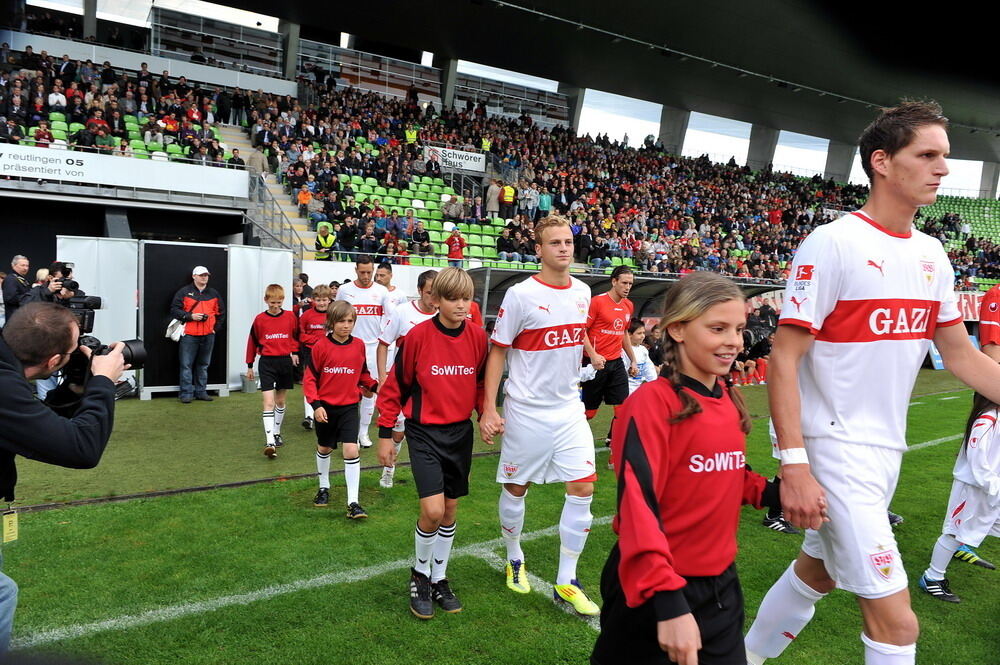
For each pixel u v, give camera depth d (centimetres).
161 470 559
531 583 364
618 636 180
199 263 902
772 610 242
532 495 525
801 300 210
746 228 2592
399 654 287
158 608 321
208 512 457
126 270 884
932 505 552
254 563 376
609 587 185
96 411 201
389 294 682
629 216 2245
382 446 348
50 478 527
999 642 323
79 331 215
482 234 1788
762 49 2456
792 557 417
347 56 2519
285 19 2289
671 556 172
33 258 1375
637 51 2520
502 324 342
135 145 1551
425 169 1988
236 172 1384
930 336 222
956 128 3278
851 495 209
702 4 2134
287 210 1603
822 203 3228
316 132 1961
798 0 2130
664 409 176
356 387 463
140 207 1345
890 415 215
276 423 659
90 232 1415
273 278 982
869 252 209
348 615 320
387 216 1627
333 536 420
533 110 2989
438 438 333
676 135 3303
